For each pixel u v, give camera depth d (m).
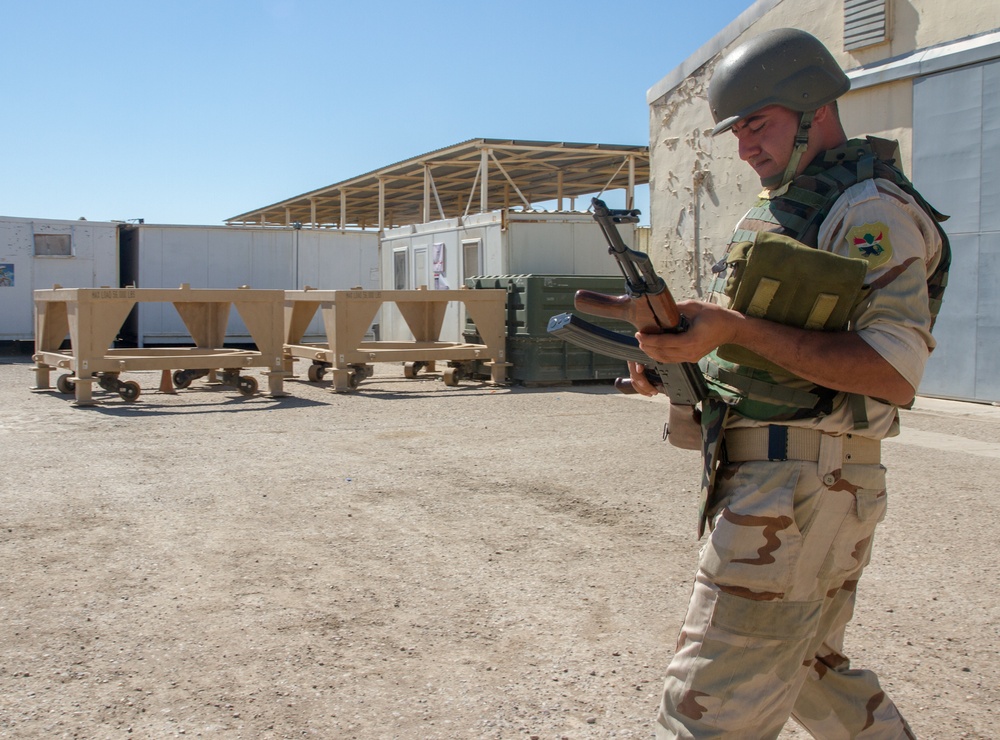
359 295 11.62
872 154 1.87
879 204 1.76
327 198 25.39
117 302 10.30
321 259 22.77
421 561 4.53
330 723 2.90
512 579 4.27
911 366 1.67
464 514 5.43
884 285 1.71
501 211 13.98
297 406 10.24
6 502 5.66
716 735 1.78
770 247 1.65
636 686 3.17
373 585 4.18
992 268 9.61
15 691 3.10
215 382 12.57
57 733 2.83
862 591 4.16
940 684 3.22
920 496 5.89
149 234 21.19
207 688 3.14
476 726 2.89
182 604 3.93
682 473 6.55
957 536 4.99
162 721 2.91
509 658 3.40
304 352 12.71
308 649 3.47
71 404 10.39
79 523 5.19
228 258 21.91
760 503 1.79
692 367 1.86
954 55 9.70
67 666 3.30
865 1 10.56
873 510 1.86
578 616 3.81
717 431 1.85
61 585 4.15
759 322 1.68
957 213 9.91
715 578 1.82
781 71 1.87
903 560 4.59
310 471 6.62
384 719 2.93
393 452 7.38
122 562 4.49
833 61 1.93
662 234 13.71
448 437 8.10
